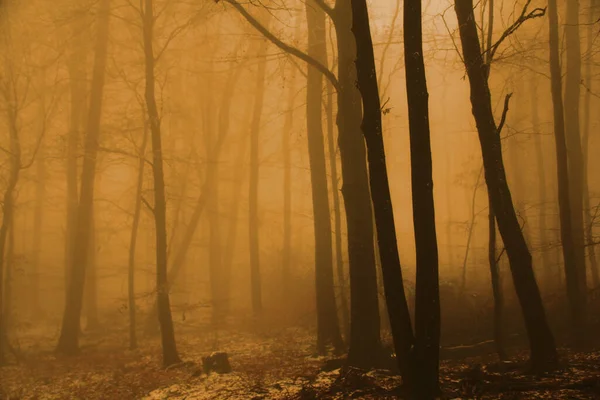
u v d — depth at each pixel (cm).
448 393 868
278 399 1019
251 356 1675
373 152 820
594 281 1944
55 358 2009
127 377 1561
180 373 1510
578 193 1698
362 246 1271
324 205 1675
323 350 1576
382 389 945
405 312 809
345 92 1332
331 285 1628
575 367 1016
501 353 1180
